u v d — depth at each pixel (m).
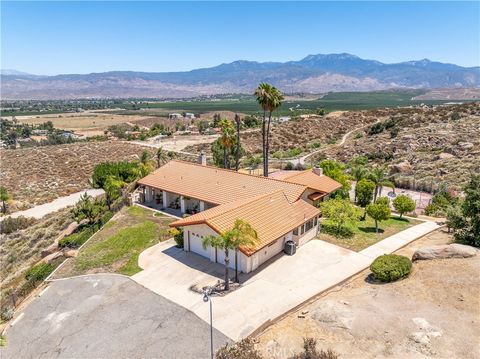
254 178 33.97
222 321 17.89
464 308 16.06
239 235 19.72
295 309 18.77
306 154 76.88
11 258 32.84
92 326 17.88
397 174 54.75
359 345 14.45
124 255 25.58
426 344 13.95
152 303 19.62
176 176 37.72
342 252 25.94
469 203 24.47
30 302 20.08
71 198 58.62
